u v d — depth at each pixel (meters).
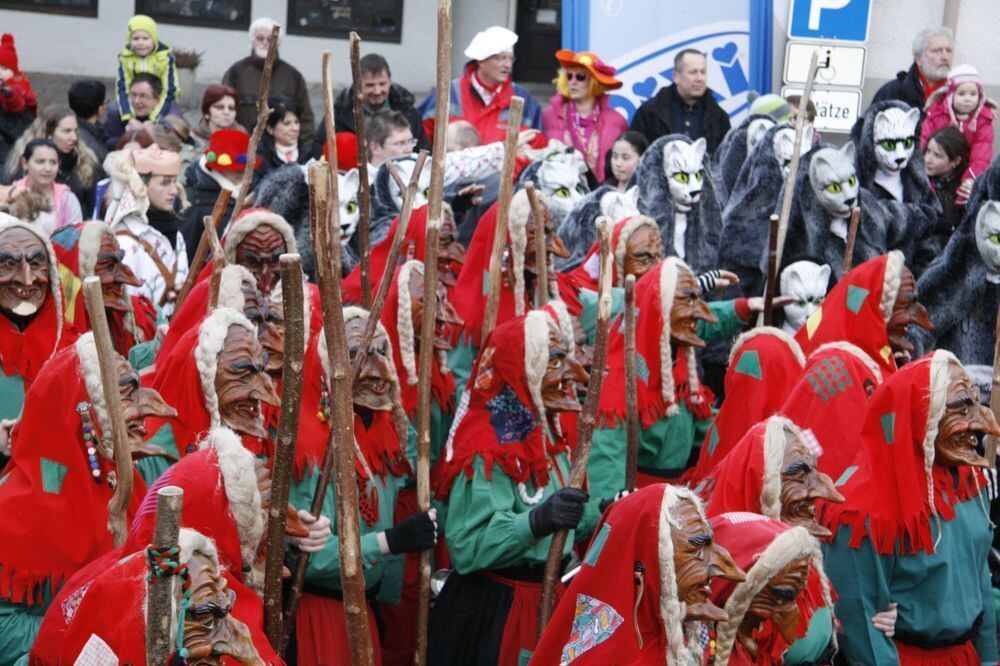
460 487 5.40
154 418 4.98
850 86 11.97
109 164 7.59
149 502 4.00
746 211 9.31
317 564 4.98
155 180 7.80
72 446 4.64
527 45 14.12
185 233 8.47
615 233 7.52
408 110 10.66
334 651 5.11
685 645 4.06
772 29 12.13
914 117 9.61
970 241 9.02
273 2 14.21
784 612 4.27
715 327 7.77
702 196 9.43
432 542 5.17
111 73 14.40
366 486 5.36
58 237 6.52
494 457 5.35
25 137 9.28
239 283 5.59
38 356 5.87
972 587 5.52
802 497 4.86
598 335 5.29
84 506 4.64
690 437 6.93
